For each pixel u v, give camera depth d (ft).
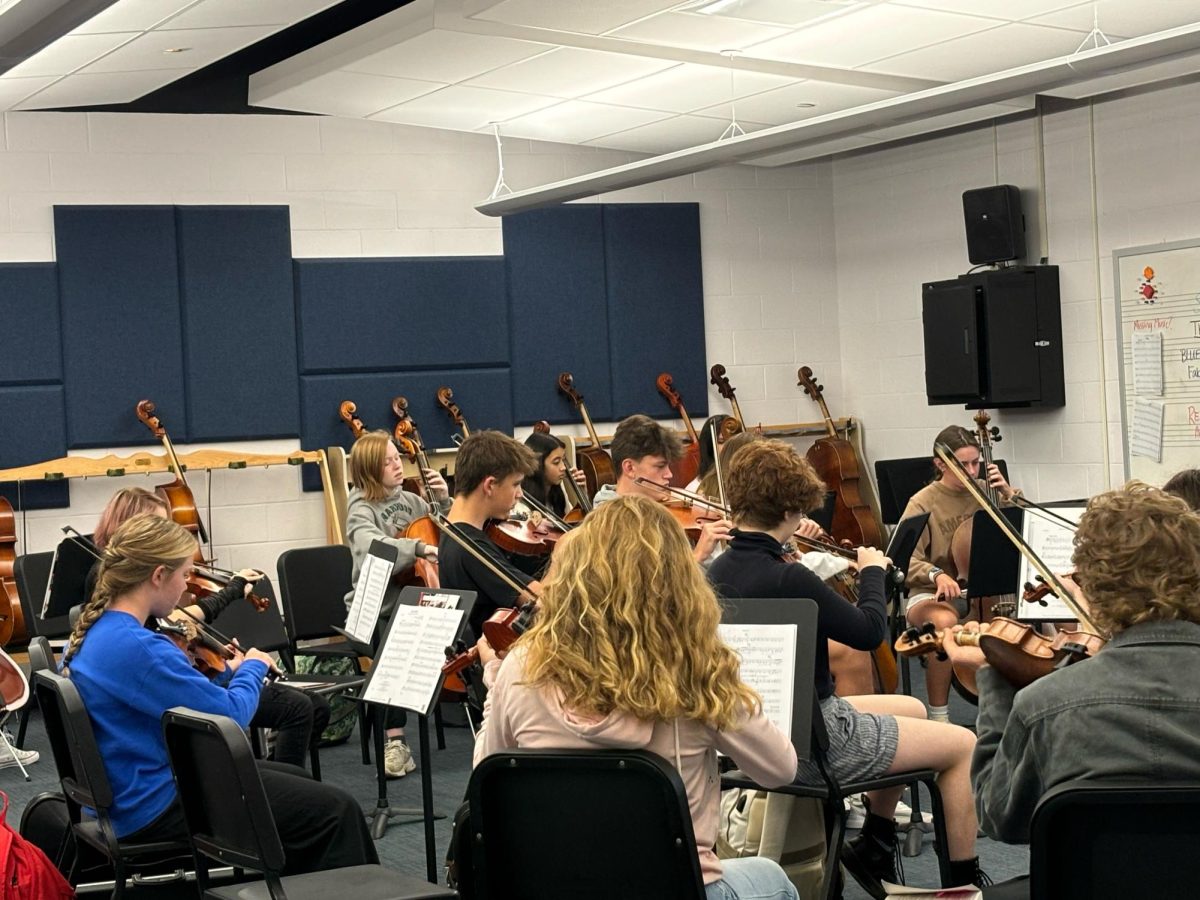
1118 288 23.57
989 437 23.04
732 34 18.56
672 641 7.06
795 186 28.94
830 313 29.25
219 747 8.30
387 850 14.17
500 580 13.67
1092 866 6.26
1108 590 6.72
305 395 25.09
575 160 27.09
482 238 26.43
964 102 17.39
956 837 10.59
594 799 6.92
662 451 15.47
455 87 21.52
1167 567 6.61
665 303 27.89
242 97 24.59
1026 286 24.41
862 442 28.63
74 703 9.61
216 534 24.53
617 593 7.07
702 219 28.27
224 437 24.59
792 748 7.63
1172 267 22.70
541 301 26.91
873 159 28.25
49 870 9.53
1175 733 6.39
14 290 23.13
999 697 7.84
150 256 23.99
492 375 26.50
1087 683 6.66
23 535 23.26
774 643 9.36
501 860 7.25
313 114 25.09
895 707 11.58
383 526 19.56
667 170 21.40
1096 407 24.16
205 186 24.41
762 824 10.91
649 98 22.26
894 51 19.57
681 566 7.20
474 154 26.30
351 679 14.28
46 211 23.40
